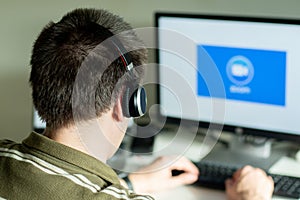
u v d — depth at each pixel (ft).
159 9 7.12
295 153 6.33
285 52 5.87
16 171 3.47
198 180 5.74
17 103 7.56
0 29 7.50
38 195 3.37
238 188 5.47
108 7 7.24
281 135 6.16
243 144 6.46
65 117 3.53
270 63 5.98
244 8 6.83
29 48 7.46
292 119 6.06
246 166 5.75
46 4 7.36
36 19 7.42
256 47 6.00
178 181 5.71
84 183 3.41
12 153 3.59
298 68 5.86
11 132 7.59
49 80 3.50
